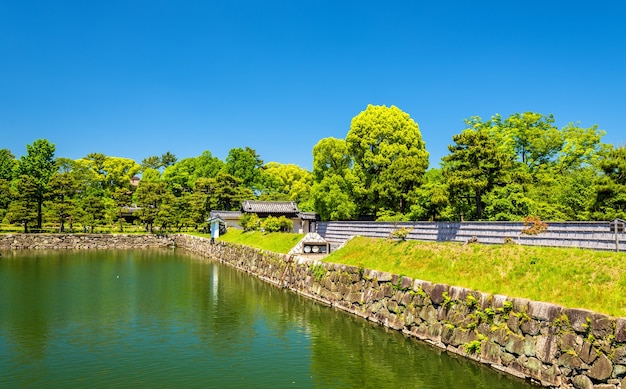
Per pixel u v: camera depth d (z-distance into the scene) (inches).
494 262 794.8
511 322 653.3
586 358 540.1
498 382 632.4
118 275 1710.1
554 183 1487.5
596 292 599.8
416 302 854.5
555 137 1678.2
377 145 2022.6
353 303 1073.5
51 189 2935.5
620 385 503.2
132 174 4392.2
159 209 3307.1
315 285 1269.7
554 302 622.8
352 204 1940.2
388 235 1256.8
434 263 917.2
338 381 670.5
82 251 2726.4
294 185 3619.6
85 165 4099.4
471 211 1396.4
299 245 1545.3
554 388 577.0
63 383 660.7
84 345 835.4
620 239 677.9
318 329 942.4
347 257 1235.9
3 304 1166.3
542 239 815.7
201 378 684.1
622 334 507.5
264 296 1306.6
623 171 987.3
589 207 1066.1
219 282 1572.3
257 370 716.7
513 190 1268.5
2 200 2883.9
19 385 652.1
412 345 810.8
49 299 1234.6
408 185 1763.0
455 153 1295.5
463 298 742.5
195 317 1051.3
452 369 690.8
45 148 3176.7
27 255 2410.2
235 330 941.2
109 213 3221.0
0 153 3484.3
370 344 828.6
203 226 3501.5
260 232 2138.3
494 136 1743.4
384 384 656.4
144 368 723.4
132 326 969.5
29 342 848.9
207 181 3437.5
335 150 2042.3
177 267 1998.0
